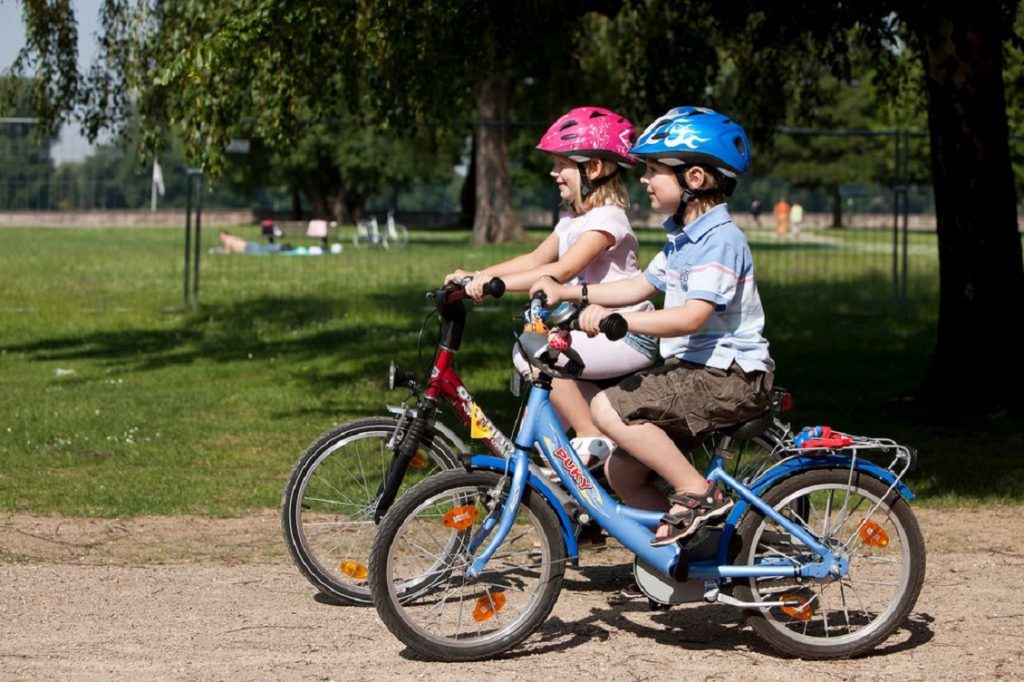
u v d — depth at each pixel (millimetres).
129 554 8195
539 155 70062
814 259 29719
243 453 11484
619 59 17828
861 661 6297
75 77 16766
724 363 6070
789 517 6379
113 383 15531
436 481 6195
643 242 30016
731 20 13648
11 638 6500
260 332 21250
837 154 63500
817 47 16438
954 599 7320
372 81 15320
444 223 42625
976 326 13586
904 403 13930
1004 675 6074
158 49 14898
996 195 13391
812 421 13250
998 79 13250
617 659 6293
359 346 19516
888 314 24562
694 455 9641
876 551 6543
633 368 6992
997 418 13086
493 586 6379
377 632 6699
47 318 22641
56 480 10289
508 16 13812
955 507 9625
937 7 12969
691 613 7066
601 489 6355
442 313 6945
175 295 26875
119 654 6266
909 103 19750
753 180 31828
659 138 6133
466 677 6004
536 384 6324
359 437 7176
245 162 66875
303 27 12148
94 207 25359
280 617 6930
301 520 7121
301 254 35625
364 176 70812
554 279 6707
